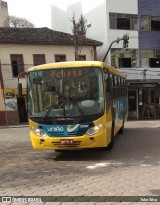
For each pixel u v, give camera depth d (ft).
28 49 94.73
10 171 28.53
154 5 110.73
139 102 110.11
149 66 111.14
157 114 112.06
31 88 32.27
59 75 31.48
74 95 30.94
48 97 31.48
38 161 32.73
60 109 30.89
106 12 104.63
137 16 108.58
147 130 57.62
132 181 23.12
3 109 93.15
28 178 25.45
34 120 31.65
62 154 35.91
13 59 93.50
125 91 55.77
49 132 30.96
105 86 31.60
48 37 97.71
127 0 107.24
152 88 111.24
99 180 23.79
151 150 35.91
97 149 37.24
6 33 96.58
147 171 26.03
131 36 108.17
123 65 107.65
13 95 93.56
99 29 108.37
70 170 27.66
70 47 98.84
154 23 111.34
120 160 31.07
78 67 31.27
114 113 38.60
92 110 30.60
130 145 40.04
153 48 111.24
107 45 105.50
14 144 47.73
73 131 30.45
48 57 96.84
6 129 79.10
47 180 24.50
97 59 108.58
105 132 30.91
